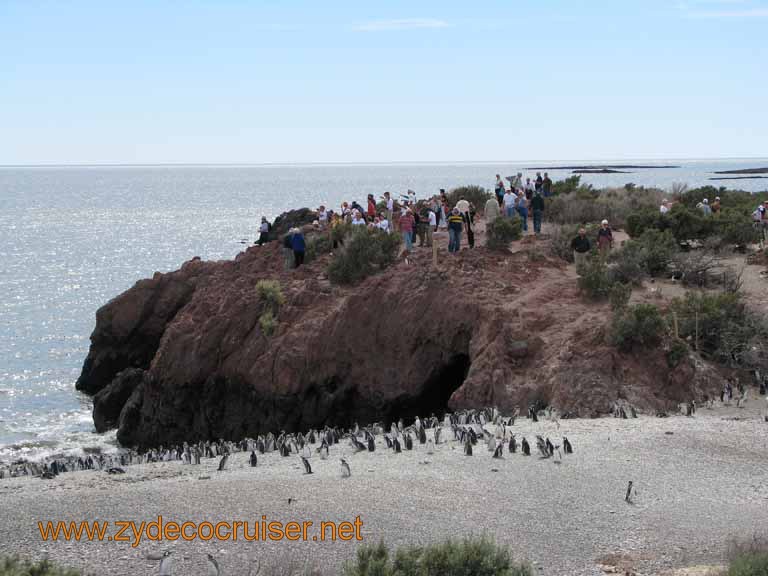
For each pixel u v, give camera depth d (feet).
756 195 251.19
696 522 70.44
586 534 68.13
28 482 96.12
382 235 157.69
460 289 135.74
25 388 190.19
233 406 146.10
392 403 135.54
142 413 153.48
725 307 129.49
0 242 523.29
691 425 101.14
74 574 56.59
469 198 217.56
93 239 537.65
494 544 61.72
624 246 152.76
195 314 156.87
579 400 112.57
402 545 65.36
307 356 138.92
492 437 96.68
